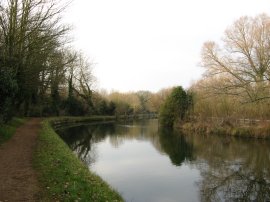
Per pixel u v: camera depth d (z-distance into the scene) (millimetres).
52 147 15539
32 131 23578
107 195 8703
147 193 12766
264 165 18438
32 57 23234
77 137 31344
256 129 30266
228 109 35719
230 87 34656
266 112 31750
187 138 31594
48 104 50344
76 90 60875
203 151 23406
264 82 32344
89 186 9039
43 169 10484
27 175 9664
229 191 13523
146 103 105562
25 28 20531
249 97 33562
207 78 39625
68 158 13109
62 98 56094
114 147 25391
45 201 7328
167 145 26703
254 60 35094
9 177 9375
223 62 37531
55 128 37281
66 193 8039
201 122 37875
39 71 24641
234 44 36688
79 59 58250
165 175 15875
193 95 43781
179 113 44406
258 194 13234
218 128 34312
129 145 26656
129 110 85000
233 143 27422
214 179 15305
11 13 19797
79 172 10680
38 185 8617
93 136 33188
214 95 36156
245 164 18766
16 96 25125
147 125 52406
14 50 20203
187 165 18328
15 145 15750
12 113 25859
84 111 61781
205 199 12297
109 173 16000
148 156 21156
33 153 13523
